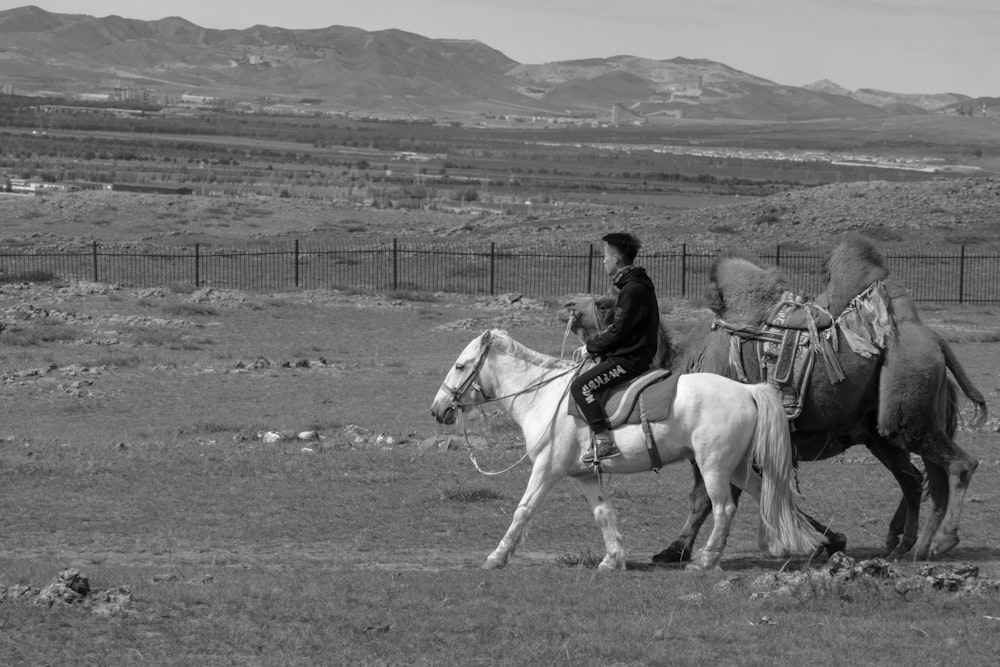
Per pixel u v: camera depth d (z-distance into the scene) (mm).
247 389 23969
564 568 11164
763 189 120625
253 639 7969
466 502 14500
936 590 9422
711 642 8109
